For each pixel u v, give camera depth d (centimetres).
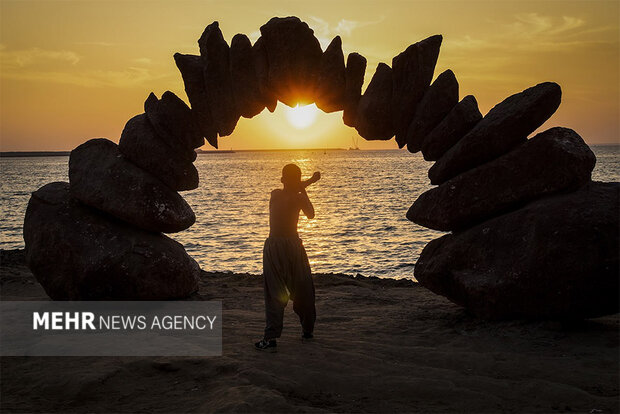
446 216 716
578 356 569
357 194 6375
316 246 2638
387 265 2122
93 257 795
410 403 458
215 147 834
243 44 774
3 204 5281
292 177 630
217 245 2756
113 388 489
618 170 10006
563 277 622
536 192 670
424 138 754
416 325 723
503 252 662
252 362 540
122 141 833
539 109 671
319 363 541
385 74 761
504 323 665
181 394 470
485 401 457
